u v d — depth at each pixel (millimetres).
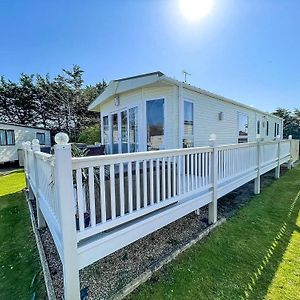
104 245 2391
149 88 6609
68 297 2104
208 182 4125
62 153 2010
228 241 3602
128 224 2740
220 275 2777
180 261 3064
